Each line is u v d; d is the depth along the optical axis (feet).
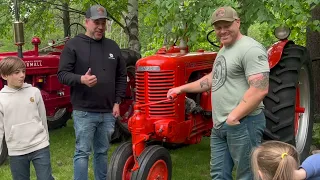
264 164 6.82
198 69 14.21
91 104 12.21
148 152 11.69
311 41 19.48
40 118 11.66
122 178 11.78
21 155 11.30
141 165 11.49
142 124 11.92
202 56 14.56
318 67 19.45
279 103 12.37
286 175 6.67
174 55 13.56
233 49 10.07
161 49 13.85
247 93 9.68
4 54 18.58
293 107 12.37
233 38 10.03
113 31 49.98
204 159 16.90
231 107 10.16
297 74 12.73
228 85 10.15
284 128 12.24
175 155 17.39
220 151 10.83
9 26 27.02
